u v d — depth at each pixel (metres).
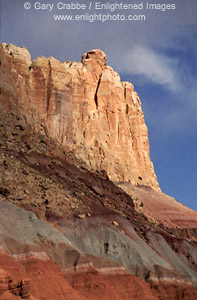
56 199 90.12
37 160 103.50
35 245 76.56
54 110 124.56
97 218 91.06
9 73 118.88
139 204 130.75
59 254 78.88
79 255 79.81
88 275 78.19
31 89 124.00
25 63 125.12
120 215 98.25
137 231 98.31
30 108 121.50
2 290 61.38
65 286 73.75
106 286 79.12
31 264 72.94
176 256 98.69
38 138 114.50
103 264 82.25
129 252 87.31
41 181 93.69
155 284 84.94
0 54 117.06
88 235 86.25
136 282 82.75
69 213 88.56
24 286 63.56
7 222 78.06
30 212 81.69
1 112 110.62
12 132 107.88
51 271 74.50
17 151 102.94
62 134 124.62
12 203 83.94
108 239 87.38
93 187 108.69
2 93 113.06
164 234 103.56
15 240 74.75
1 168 91.81
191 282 93.44
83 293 76.69
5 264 68.75
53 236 80.25
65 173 107.38
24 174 93.25
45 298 69.69
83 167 117.44
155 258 91.50
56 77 127.69
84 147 129.62
